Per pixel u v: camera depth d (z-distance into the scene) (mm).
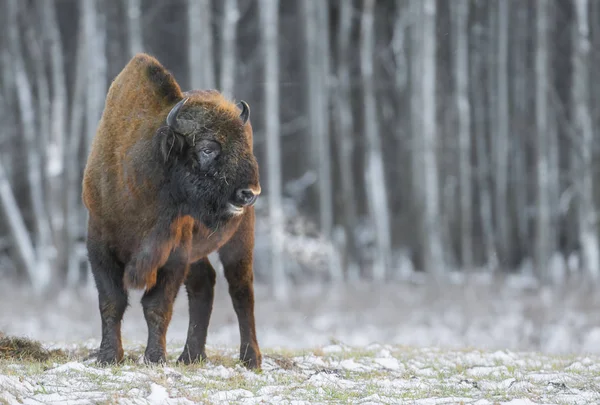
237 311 32344
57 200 103875
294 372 30672
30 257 103375
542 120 109312
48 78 133000
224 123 28047
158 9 135875
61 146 105938
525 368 33219
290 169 146125
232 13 105875
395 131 134375
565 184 141625
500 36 121875
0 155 119688
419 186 110125
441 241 115875
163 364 28375
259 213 122188
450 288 91250
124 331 57625
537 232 108750
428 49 109312
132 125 29234
